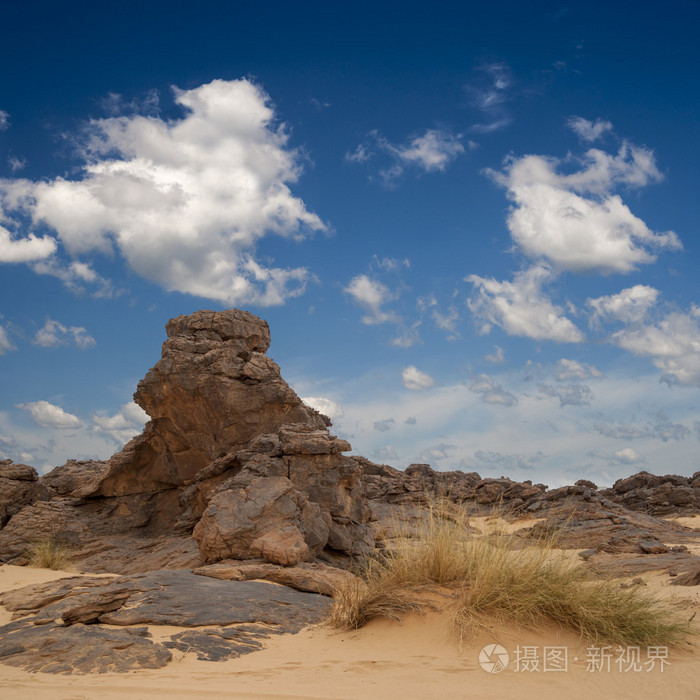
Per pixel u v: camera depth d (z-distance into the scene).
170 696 7.73
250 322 34.00
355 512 25.48
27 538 26.92
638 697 7.65
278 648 10.43
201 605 12.36
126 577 15.11
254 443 26.06
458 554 11.97
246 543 19.53
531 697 7.62
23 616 12.65
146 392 31.09
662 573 20.45
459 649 9.55
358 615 11.31
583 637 10.11
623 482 54.81
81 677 8.85
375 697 7.56
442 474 60.62
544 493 46.84
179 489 31.50
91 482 31.44
